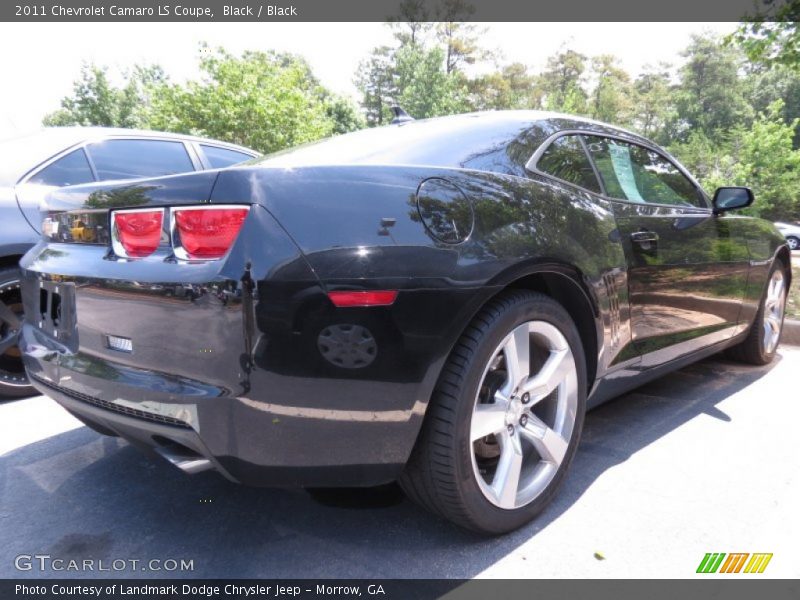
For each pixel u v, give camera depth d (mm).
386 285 1477
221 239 1418
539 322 1838
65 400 1823
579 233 2002
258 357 1377
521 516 1848
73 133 3678
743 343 3672
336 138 2354
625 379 2410
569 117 2469
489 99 56406
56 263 1836
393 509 2029
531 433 1877
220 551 1798
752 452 2463
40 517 2008
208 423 1405
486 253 1652
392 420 1527
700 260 2736
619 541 1826
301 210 1463
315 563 1728
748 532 1869
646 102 62531
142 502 2107
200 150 4441
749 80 53125
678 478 2234
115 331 1582
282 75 18312
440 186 1686
